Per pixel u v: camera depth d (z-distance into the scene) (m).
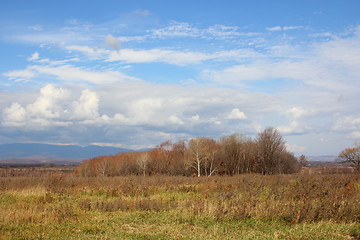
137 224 13.69
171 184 30.33
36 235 11.57
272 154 69.75
